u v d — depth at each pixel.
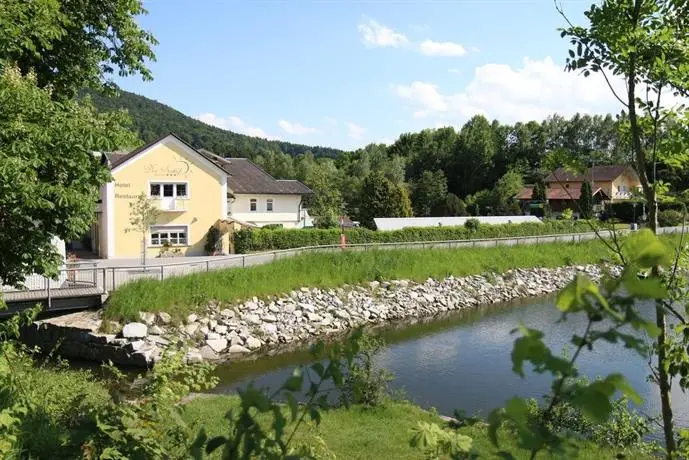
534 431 1.57
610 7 4.01
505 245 38.22
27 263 10.23
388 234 40.41
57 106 9.59
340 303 24.92
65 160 9.16
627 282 1.39
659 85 4.03
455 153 90.62
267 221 48.31
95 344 17.33
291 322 22.17
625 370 13.26
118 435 3.24
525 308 27.94
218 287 22.03
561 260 37.47
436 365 16.55
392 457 7.84
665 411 3.64
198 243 37.28
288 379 1.90
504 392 13.79
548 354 1.38
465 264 33.19
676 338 3.96
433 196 73.38
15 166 7.90
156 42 14.95
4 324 6.08
